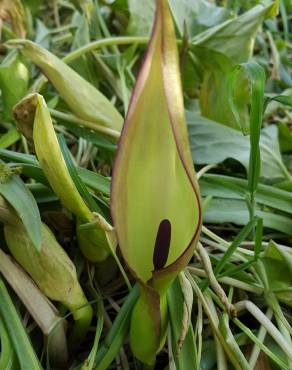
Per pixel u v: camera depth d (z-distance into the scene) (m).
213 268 0.28
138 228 0.21
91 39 0.45
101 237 0.24
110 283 0.28
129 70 0.40
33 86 0.34
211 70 0.39
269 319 0.26
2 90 0.33
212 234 0.30
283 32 0.57
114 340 0.23
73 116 0.31
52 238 0.24
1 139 0.32
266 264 0.28
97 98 0.32
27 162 0.27
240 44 0.38
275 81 0.47
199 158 0.34
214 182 0.32
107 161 0.34
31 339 0.25
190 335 0.23
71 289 0.24
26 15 0.46
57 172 0.22
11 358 0.22
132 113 0.19
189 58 0.39
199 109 0.42
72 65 0.39
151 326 0.22
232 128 0.38
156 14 0.18
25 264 0.23
